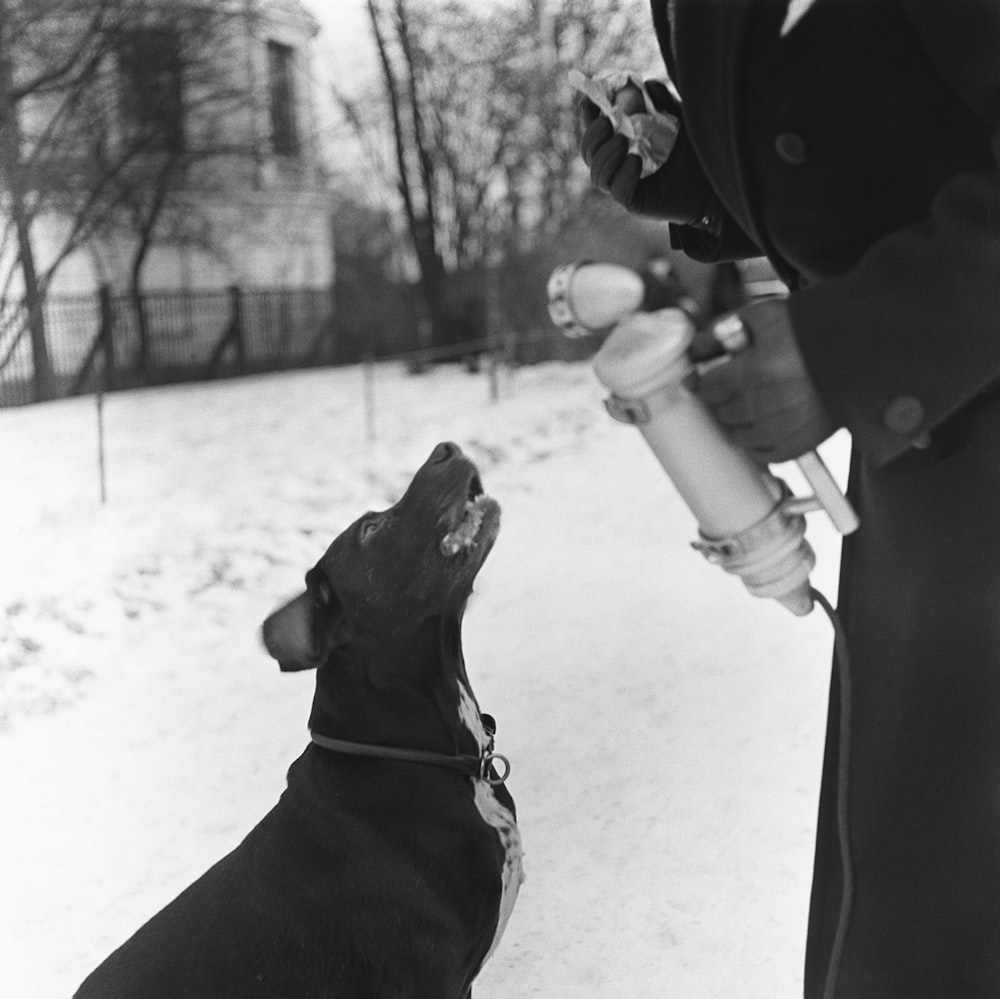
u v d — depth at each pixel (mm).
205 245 20719
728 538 1434
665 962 3434
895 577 1699
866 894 1770
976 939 1689
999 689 1632
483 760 2758
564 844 4152
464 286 19969
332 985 2408
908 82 1529
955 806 1668
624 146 1997
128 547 8031
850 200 1584
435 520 2586
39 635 6324
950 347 1334
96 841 4340
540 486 9961
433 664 2639
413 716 2621
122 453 11641
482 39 19172
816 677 5523
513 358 17938
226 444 12070
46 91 15805
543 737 5066
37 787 4770
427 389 16469
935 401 1354
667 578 7199
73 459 11352
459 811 2594
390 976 2471
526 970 3439
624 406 1394
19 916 3863
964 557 1607
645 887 3836
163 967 2410
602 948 3523
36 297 16438
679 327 1363
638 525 8562
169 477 10328
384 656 2598
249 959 2408
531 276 19078
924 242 1336
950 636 1638
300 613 2609
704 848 4062
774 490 1436
